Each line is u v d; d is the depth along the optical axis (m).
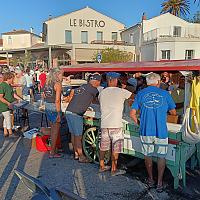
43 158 5.23
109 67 5.08
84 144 5.04
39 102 7.34
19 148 5.87
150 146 3.85
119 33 40.28
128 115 4.73
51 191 2.25
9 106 6.76
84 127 5.12
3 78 6.77
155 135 3.76
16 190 3.90
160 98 3.75
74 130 4.90
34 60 34.34
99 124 4.73
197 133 3.66
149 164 3.95
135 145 4.29
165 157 3.85
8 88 6.73
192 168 4.63
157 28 30.20
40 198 2.20
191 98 3.77
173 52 26.33
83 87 4.85
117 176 4.38
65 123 5.94
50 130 5.55
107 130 4.30
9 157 5.30
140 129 3.91
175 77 4.64
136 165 4.83
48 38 36.94
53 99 5.10
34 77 17.09
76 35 38.28
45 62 34.50
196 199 3.61
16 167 4.77
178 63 4.18
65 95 6.38
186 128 3.62
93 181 4.20
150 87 3.89
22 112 8.12
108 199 3.66
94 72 5.39
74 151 5.24
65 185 4.07
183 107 4.26
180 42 26.14
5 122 6.80
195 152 4.64
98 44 32.53
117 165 4.82
